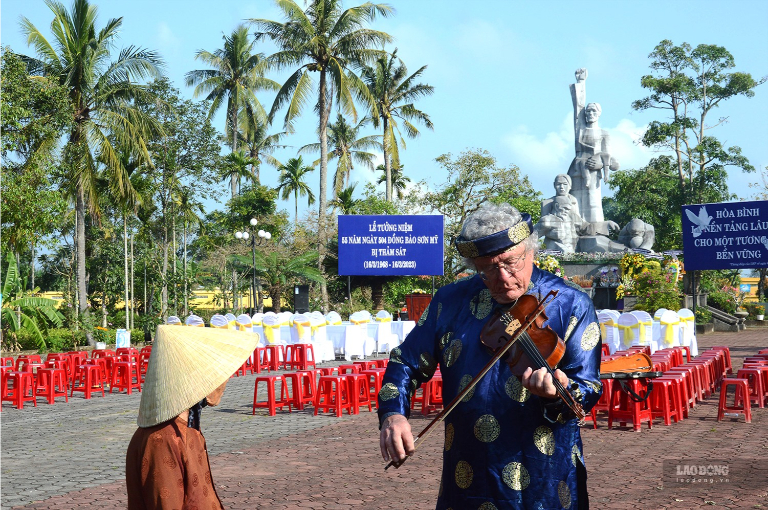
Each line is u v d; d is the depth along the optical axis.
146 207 34.62
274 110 38.06
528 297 2.59
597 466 7.71
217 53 53.34
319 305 36.47
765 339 27.36
